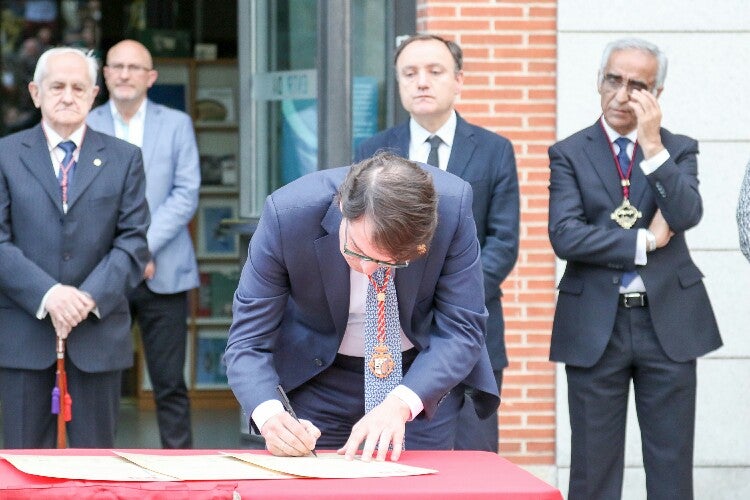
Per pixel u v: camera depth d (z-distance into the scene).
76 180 5.02
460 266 3.41
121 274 5.00
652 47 4.78
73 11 9.99
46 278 4.88
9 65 10.14
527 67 6.42
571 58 6.39
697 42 6.39
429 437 3.68
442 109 5.05
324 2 6.32
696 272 4.80
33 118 10.18
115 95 6.43
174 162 6.41
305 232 3.32
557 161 4.86
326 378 3.64
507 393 6.45
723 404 6.43
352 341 3.58
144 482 2.86
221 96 8.99
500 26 6.40
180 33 9.05
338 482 2.90
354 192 2.97
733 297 6.42
